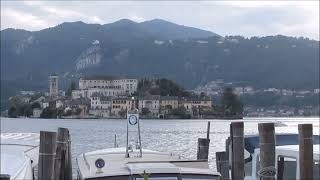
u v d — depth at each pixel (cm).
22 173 1872
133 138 8375
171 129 12412
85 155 1612
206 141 1964
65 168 1784
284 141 2061
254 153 1647
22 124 16062
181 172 1155
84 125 15338
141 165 1167
